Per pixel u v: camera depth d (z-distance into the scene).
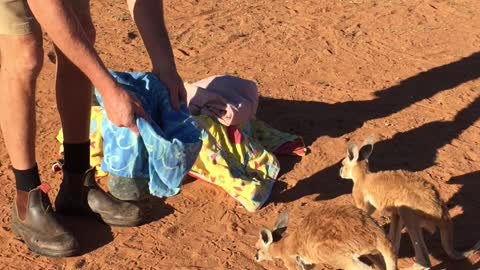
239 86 2.08
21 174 1.68
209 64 2.65
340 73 2.56
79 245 1.72
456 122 2.22
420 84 2.46
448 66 2.58
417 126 2.20
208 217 1.84
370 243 1.43
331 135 2.17
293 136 2.10
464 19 2.96
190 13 3.11
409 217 1.56
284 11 3.11
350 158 1.69
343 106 2.33
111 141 1.75
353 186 1.80
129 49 2.80
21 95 1.60
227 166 1.92
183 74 2.57
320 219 1.49
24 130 1.63
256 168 1.97
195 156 1.62
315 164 2.03
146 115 1.56
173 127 1.67
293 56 2.69
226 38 2.86
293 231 1.58
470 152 2.07
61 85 1.70
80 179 1.79
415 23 2.94
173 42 2.83
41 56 1.57
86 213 1.82
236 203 1.89
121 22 3.02
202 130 1.90
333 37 2.84
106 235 1.78
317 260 1.50
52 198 1.89
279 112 2.30
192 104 2.00
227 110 1.96
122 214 1.78
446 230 1.58
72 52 1.47
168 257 1.70
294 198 1.90
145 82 1.76
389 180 1.61
